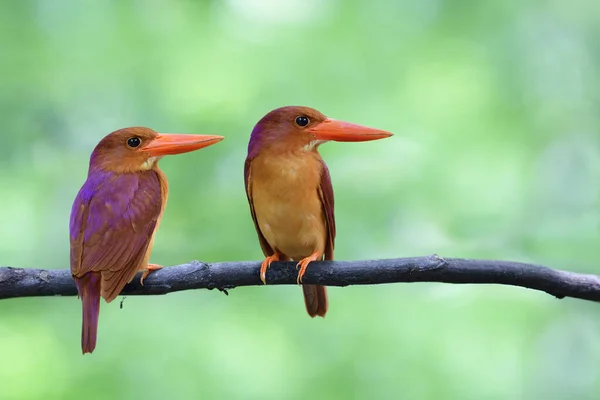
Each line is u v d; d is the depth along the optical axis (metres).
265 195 8.27
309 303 8.74
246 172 8.44
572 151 12.91
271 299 12.05
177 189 11.83
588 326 12.02
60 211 12.26
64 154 12.42
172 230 11.71
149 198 7.98
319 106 12.95
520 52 13.22
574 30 13.26
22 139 12.33
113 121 12.61
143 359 11.46
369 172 12.26
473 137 13.09
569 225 12.30
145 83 12.78
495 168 12.90
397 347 11.86
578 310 12.12
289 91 12.95
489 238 12.10
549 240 12.02
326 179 8.33
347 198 12.02
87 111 12.61
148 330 11.70
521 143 13.06
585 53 13.16
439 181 12.49
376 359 11.76
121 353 11.50
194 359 11.58
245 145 12.16
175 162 11.93
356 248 11.63
